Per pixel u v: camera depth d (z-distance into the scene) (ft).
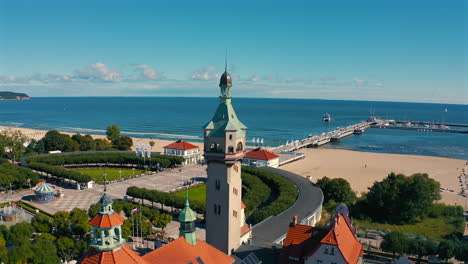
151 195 402.52
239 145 241.76
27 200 442.91
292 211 349.82
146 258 171.83
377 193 409.08
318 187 446.19
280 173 522.06
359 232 354.13
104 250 163.32
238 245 254.27
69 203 430.61
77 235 298.35
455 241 290.76
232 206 239.91
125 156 622.95
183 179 553.23
